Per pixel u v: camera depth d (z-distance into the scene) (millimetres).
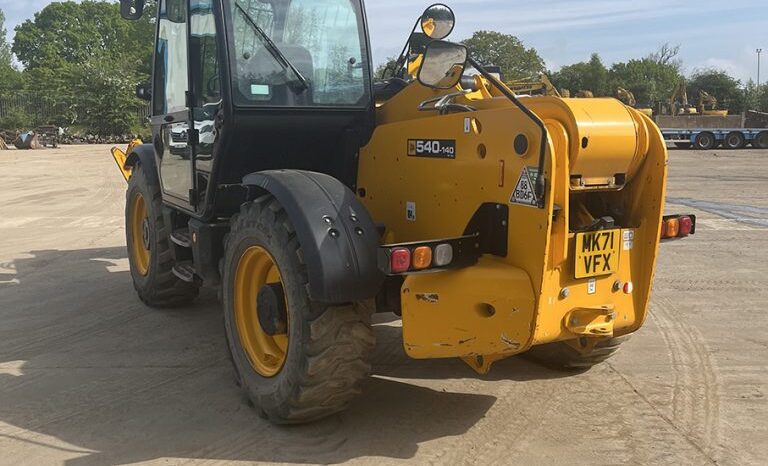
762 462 3195
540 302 3053
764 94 51469
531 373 4316
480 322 3162
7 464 3238
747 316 5453
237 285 3834
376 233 3338
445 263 3186
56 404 3906
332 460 3244
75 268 7336
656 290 6242
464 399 3926
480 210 3287
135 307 5852
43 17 81000
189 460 3258
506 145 3117
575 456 3264
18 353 4754
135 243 6004
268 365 3717
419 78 3531
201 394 4027
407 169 3756
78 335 5133
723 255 7711
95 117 41562
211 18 4012
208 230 4258
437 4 4336
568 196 3162
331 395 3359
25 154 27453
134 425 3629
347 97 4066
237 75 3814
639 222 3473
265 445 3391
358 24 4102
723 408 3779
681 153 27328
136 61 44594
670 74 54500
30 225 10164
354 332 3293
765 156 24906
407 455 3285
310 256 3186
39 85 49750
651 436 3457
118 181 16406
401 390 4059
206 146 4215
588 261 3299
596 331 3324
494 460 3232
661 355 4613
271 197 3609
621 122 3229
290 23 3945
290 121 3953
